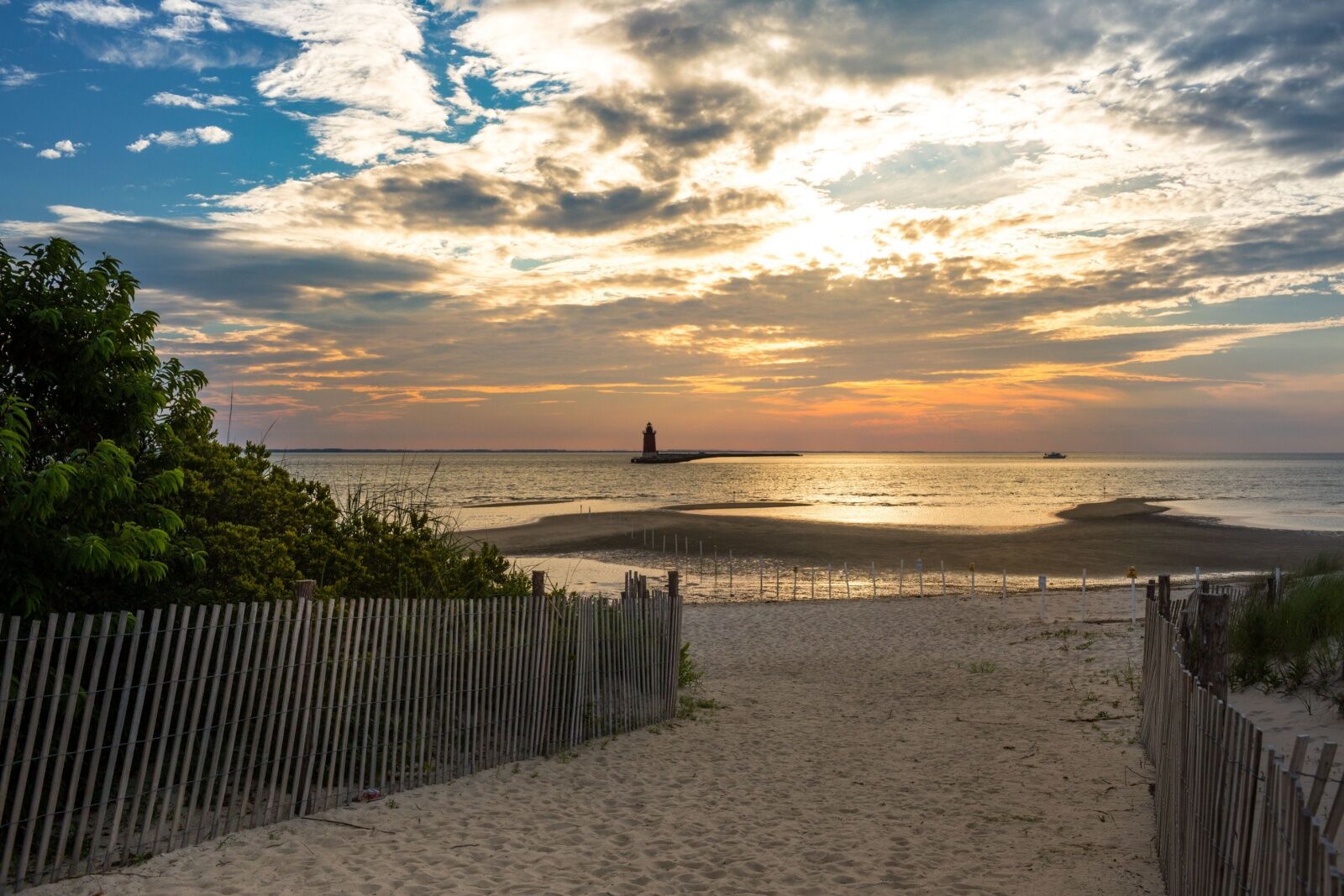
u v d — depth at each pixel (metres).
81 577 6.58
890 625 19.92
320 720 7.03
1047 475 153.12
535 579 9.42
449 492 90.12
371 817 6.90
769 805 7.73
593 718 10.05
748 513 59.03
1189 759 4.65
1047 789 8.11
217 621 6.18
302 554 9.30
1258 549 37.69
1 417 5.41
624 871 6.09
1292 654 10.01
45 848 5.23
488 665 8.59
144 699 6.03
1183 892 4.76
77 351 6.19
